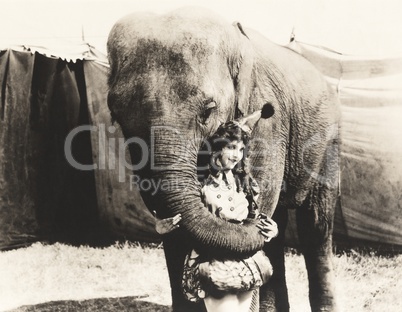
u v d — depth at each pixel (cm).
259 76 593
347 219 845
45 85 864
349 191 845
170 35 525
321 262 691
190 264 493
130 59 519
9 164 867
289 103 619
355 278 776
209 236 479
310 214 680
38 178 876
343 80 835
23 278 791
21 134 869
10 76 859
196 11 549
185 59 518
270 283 691
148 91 506
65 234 879
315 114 647
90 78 859
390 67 833
